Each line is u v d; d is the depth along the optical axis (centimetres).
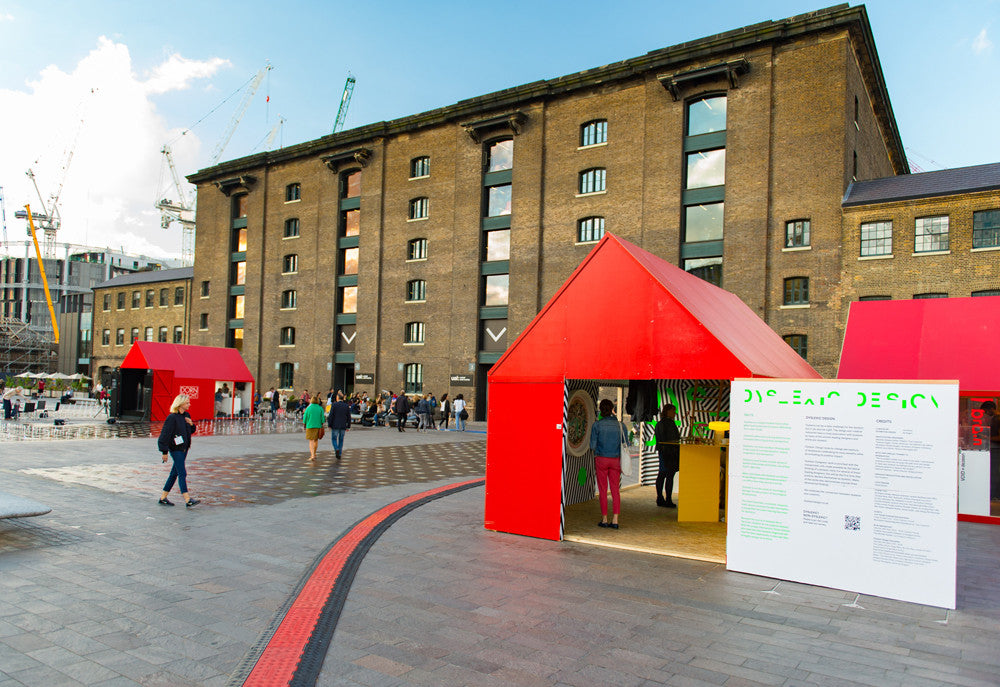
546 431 881
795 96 2891
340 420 1755
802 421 698
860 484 664
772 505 708
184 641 497
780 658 487
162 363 3052
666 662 475
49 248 14500
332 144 4500
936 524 627
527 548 815
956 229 2489
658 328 813
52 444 1953
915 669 470
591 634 529
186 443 1046
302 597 602
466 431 3114
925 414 639
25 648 476
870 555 654
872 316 1355
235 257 5141
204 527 894
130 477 1329
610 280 861
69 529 859
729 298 1294
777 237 2883
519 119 3669
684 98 3180
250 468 1530
